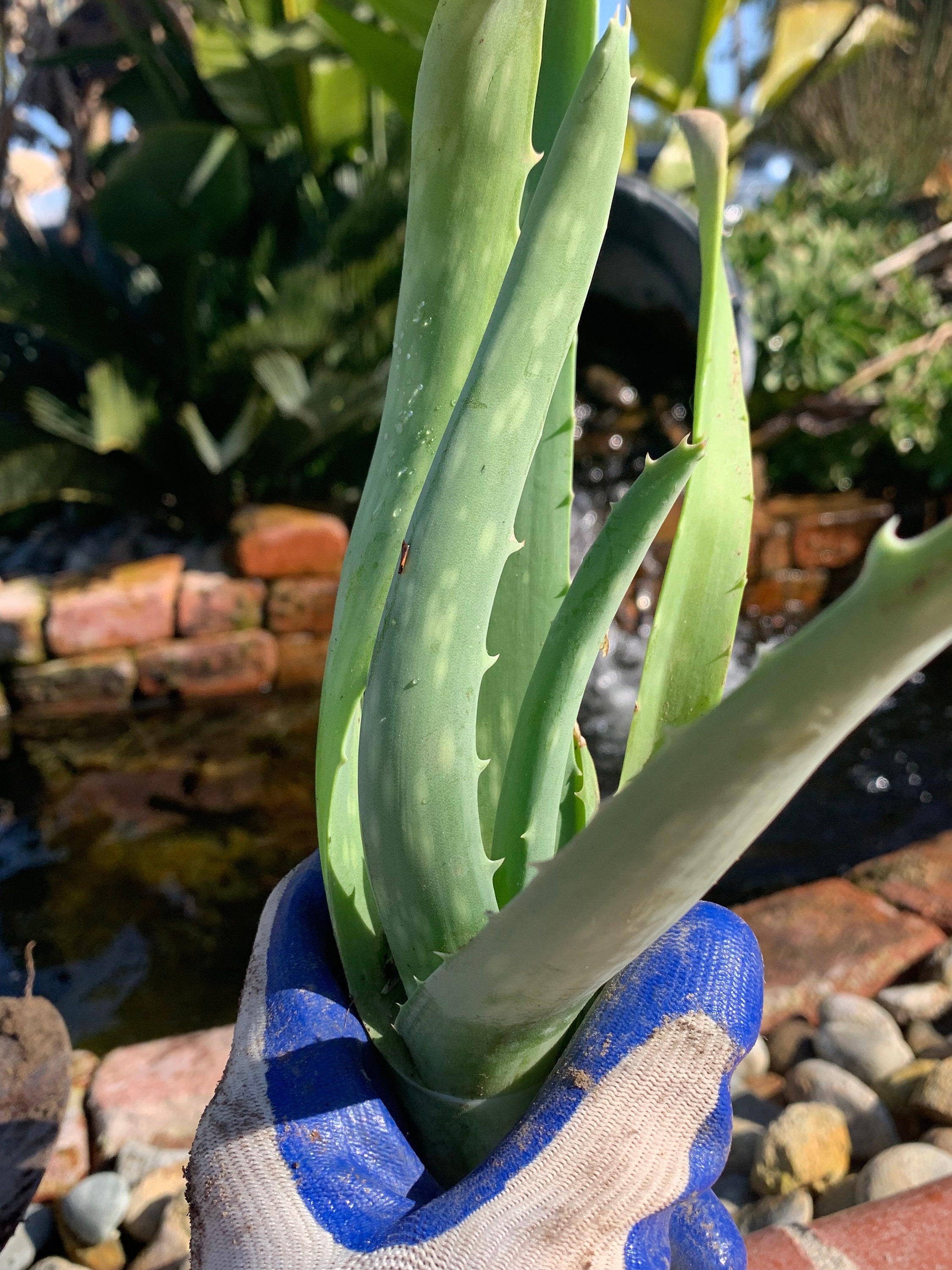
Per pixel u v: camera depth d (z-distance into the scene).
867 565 0.11
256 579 1.44
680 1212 0.26
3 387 1.57
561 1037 0.22
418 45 1.00
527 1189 0.20
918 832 1.01
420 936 0.19
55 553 1.58
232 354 1.41
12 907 0.93
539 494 0.23
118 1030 0.76
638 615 1.47
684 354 1.60
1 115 1.62
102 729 1.33
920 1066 0.54
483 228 0.19
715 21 1.35
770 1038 0.58
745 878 0.94
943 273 1.98
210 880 0.97
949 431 1.68
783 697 0.12
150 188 1.41
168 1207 0.46
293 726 1.33
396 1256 0.19
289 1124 0.20
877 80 2.52
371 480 0.21
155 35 1.92
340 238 1.46
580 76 0.21
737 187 2.23
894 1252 0.35
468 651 0.18
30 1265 0.47
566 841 0.23
